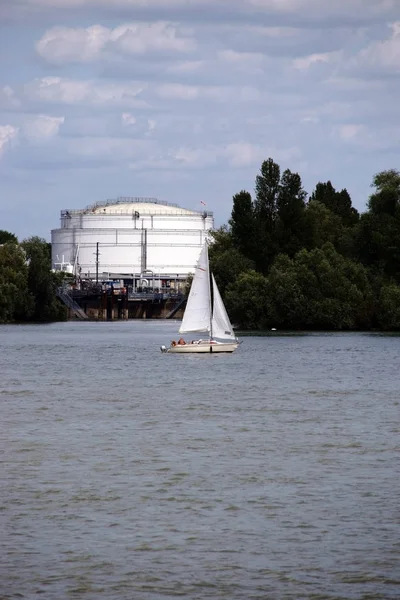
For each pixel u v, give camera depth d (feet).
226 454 448.65
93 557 302.04
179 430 520.42
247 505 355.36
